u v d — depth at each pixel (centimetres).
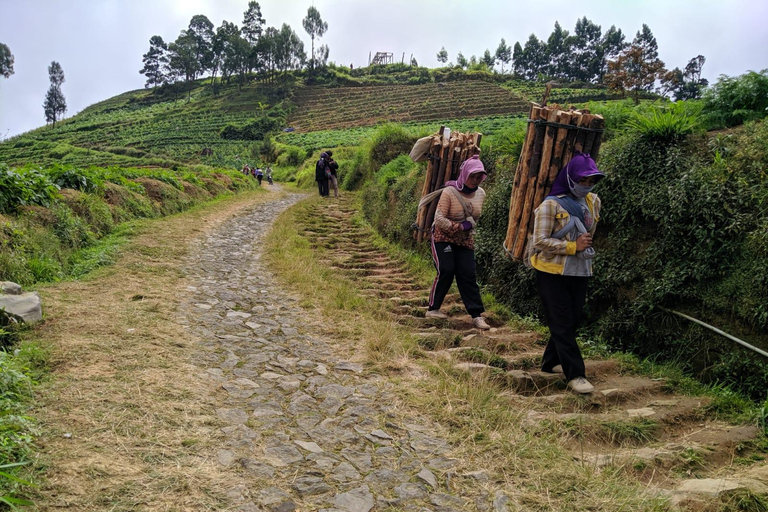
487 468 281
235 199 1711
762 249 418
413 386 384
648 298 480
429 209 672
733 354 411
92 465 238
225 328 483
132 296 536
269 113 8788
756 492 254
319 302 589
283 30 11762
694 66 8031
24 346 362
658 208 494
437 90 8750
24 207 702
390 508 241
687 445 321
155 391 326
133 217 1056
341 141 5372
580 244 384
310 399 352
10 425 249
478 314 559
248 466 261
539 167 443
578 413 368
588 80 11850
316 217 1273
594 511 246
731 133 533
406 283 749
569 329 402
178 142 7781
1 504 205
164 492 229
